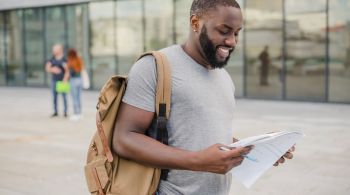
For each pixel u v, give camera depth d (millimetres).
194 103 2070
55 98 12992
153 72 2062
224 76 2293
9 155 8047
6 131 10562
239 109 13977
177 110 2072
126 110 2068
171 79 2059
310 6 15203
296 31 15539
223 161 1872
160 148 1973
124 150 2041
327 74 15109
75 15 21141
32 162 7520
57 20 21812
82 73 12555
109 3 19953
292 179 6328
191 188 2109
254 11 16250
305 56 15461
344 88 14891
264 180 6293
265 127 10641
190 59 2133
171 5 18188
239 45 16625
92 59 20781
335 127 10539
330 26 14938
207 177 2117
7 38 24062
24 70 23578
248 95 16703
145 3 18906
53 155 8039
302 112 13180
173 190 2105
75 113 12422
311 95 15477
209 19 2000
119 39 19859
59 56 12758
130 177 2072
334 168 6883
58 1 21109
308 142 8828
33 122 11953
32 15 22781
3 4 23281
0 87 23875
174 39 18250
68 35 21484
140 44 19250
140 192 2053
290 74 15789
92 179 2100
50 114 13516
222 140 2139
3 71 24500
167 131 2090
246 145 1881
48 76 22594
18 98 18234
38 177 6590
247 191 5820
